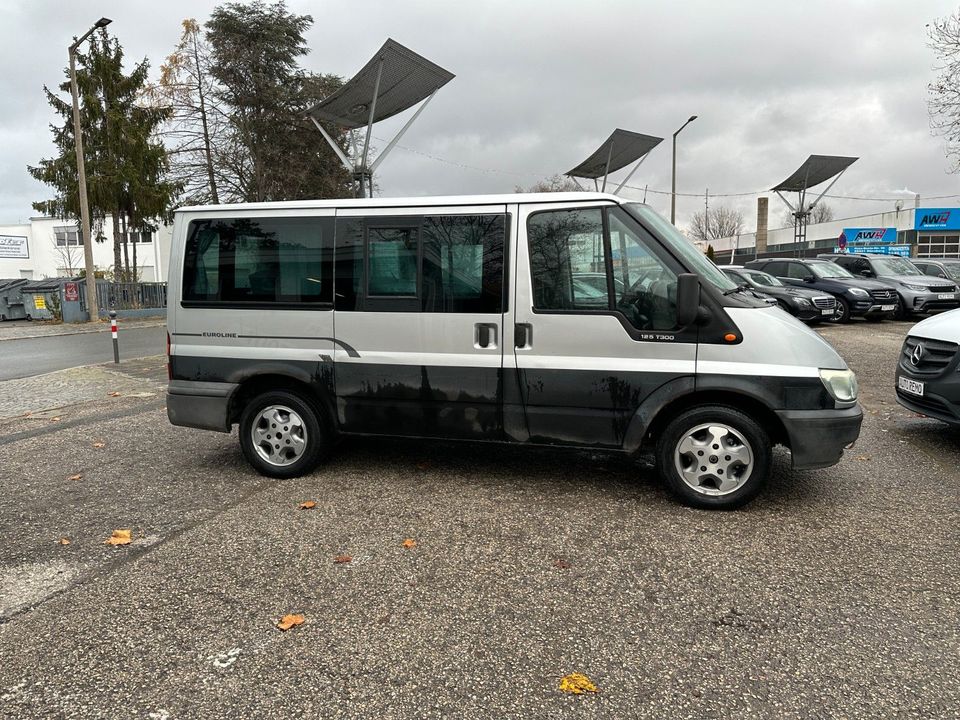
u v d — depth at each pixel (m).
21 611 3.26
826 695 2.56
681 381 4.32
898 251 40.50
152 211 29.28
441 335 4.71
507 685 2.64
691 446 4.43
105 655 2.88
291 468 5.19
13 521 4.44
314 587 3.46
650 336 4.34
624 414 4.44
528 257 4.54
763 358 4.22
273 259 5.05
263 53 29.50
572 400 4.51
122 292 26.97
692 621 3.10
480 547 3.93
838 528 4.16
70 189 28.38
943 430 6.66
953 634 2.97
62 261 54.28
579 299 4.48
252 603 3.31
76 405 8.32
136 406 8.20
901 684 2.62
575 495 4.77
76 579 3.59
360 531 4.18
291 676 2.71
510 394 4.63
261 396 5.17
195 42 28.88
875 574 3.55
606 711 2.48
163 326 23.09
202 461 5.78
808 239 61.84
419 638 2.97
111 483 5.21
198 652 2.89
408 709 2.50
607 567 3.65
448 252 4.69
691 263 4.47
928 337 5.95
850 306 17.45
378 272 4.84
